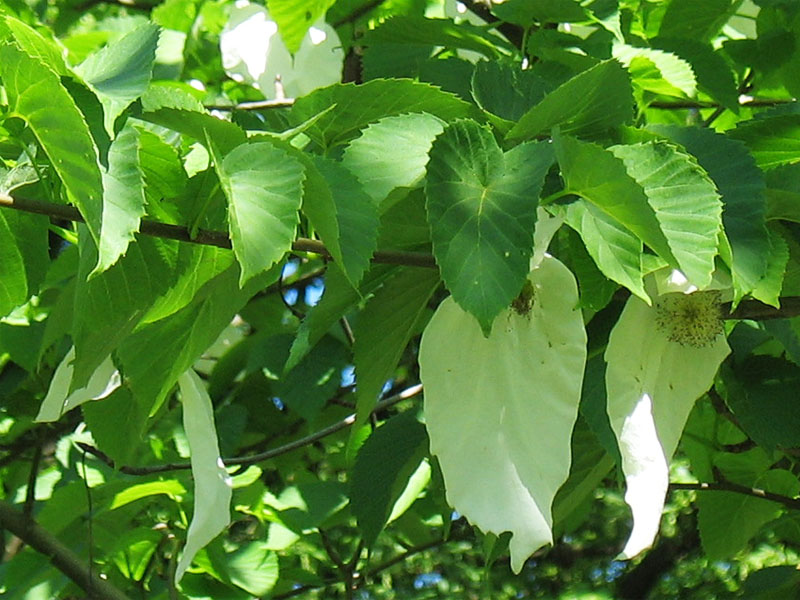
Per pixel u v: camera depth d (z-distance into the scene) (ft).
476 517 3.89
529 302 3.97
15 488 7.41
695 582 13.28
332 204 3.74
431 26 5.36
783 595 6.33
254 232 3.68
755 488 6.15
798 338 4.89
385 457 5.51
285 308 8.04
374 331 4.28
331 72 6.01
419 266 4.07
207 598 6.59
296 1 5.52
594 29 5.66
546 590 14.20
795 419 4.99
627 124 4.21
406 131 4.02
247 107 5.78
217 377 7.66
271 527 6.93
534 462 3.92
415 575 14.28
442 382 3.95
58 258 5.98
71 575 6.26
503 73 4.31
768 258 4.02
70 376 4.47
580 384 3.95
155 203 4.02
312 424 7.32
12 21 3.72
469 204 3.76
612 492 13.48
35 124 3.65
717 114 5.85
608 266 3.81
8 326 6.88
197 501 4.25
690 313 4.15
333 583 7.23
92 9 8.89
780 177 4.22
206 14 7.64
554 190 3.94
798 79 5.81
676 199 3.86
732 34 6.81
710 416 5.99
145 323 4.17
